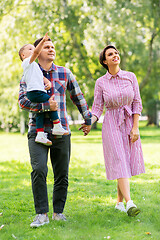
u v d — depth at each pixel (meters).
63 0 14.25
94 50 13.92
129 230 3.42
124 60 15.80
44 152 3.61
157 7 14.97
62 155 3.69
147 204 4.41
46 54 3.65
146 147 12.70
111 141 3.96
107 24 13.76
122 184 3.85
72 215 4.02
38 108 3.46
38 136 3.50
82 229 3.46
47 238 3.23
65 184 3.79
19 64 13.90
